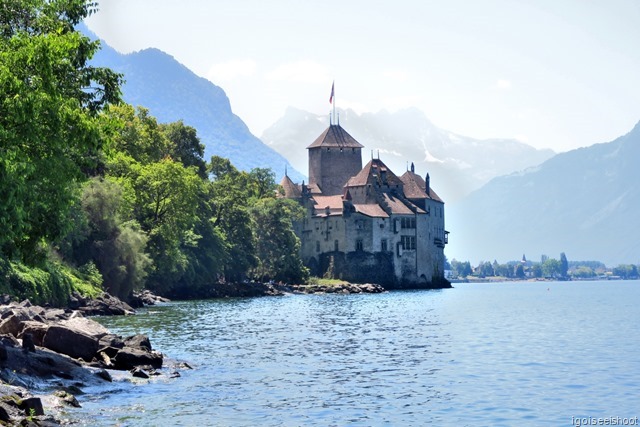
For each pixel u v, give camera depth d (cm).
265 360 6531
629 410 4547
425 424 4172
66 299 10488
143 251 13825
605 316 13088
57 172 5628
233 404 4600
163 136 18562
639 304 18288
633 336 9038
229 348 7381
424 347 7656
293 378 5566
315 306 15538
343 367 6147
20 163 5044
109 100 6084
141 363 5650
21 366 4822
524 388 5228
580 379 5619
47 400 4347
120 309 11350
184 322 10244
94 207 12375
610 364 6431
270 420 4212
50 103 5191
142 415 4244
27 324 5844
